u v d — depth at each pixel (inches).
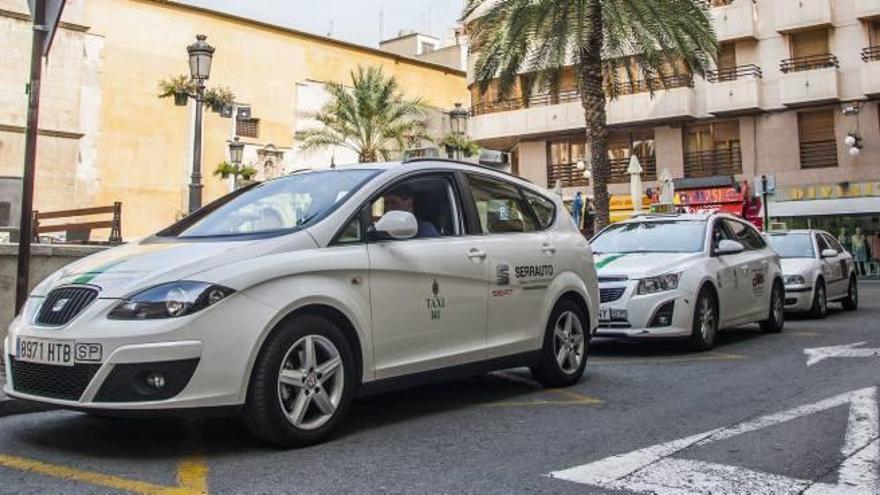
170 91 1355.8
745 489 151.8
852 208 1120.2
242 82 1574.8
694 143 1245.7
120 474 162.9
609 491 151.4
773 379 276.5
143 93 1424.7
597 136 721.0
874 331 428.5
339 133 1499.8
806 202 1154.0
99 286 173.5
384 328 199.8
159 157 1437.0
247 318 172.1
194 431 200.7
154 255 184.7
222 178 1375.5
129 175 1396.4
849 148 1127.6
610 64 826.2
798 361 318.3
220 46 1546.5
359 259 195.6
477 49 814.5
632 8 697.6
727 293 376.2
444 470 165.8
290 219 202.2
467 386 268.7
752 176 1192.8
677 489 152.3
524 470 165.6
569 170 1328.7
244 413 173.5
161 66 1451.8
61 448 184.1
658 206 970.7
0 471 165.0
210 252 180.2
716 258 376.5
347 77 1747.0
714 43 770.8
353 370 191.9
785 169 1173.1
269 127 1608.0
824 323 486.6
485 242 234.7
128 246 206.2
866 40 1130.7
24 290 254.4
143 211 1411.2
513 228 253.0
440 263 215.9
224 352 168.2
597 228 720.3
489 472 164.2
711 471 163.8
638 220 418.6
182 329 164.2
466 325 223.1
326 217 197.3
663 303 337.4
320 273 187.2
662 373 295.4
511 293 239.8
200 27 1517.0
